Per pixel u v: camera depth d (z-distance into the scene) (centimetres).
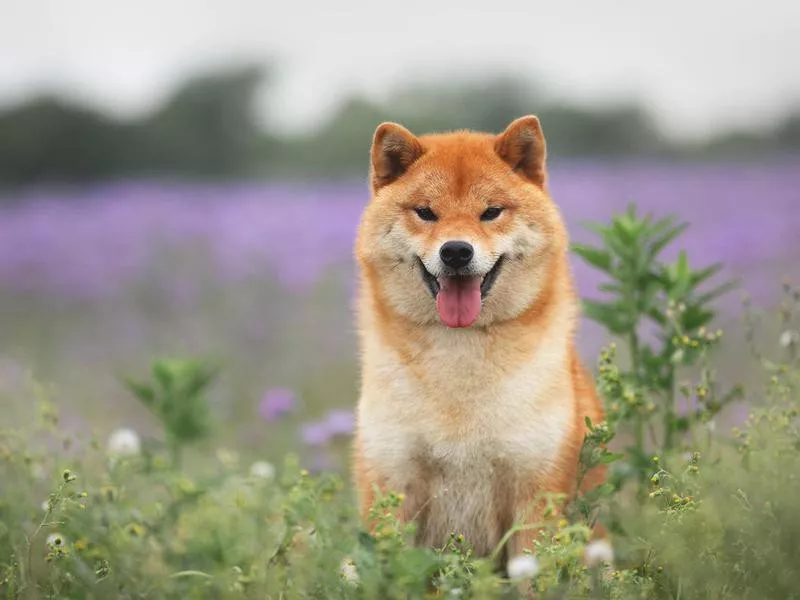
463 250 936
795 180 3531
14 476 1099
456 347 944
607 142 5081
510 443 934
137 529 909
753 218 2884
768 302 2194
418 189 991
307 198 3797
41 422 1070
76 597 812
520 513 945
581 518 922
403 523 937
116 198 4034
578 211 3161
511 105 5181
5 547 914
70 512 876
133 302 2697
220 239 3084
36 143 5316
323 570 806
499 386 938
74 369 2219
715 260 2509
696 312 1061
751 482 857
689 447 991
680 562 787
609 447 1231
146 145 5412
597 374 1072
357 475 1009
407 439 948
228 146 5406
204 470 1219
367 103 5141
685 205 3195
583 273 2428
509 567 794
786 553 785
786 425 891
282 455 1507
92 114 5422
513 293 955
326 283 2578
